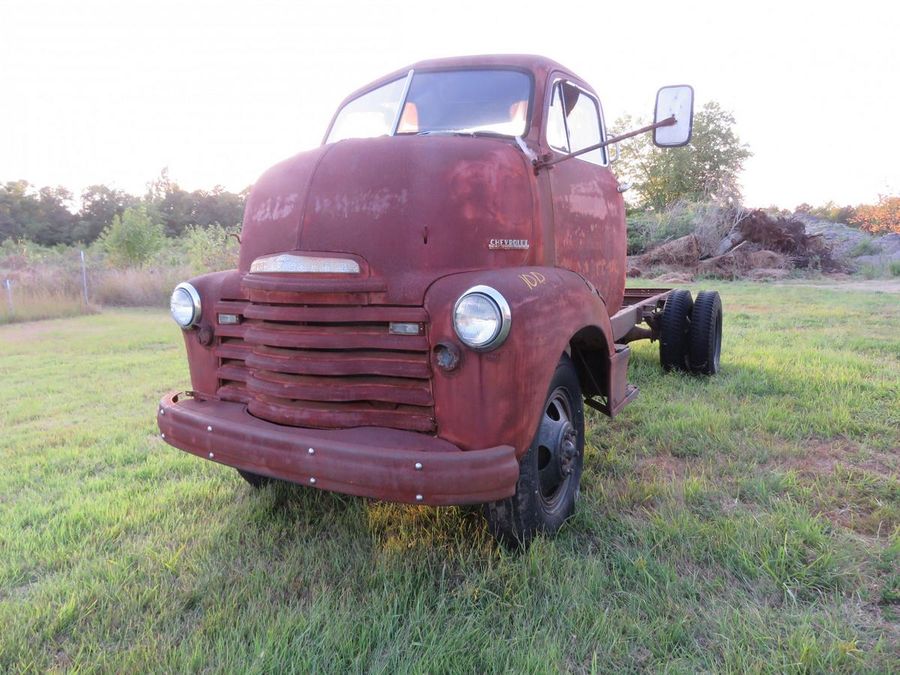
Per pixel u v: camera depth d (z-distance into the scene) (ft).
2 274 52.08
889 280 63.57
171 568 9.38
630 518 10.50
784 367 20.51
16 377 24.02
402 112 12.34
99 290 52.29
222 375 10.25
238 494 12.14
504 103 11.75
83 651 7.68
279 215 9.79
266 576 9.14
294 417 8.84
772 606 8.25
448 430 8.30
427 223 8.95
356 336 8.66
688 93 10.08
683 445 13.89
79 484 13.01
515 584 8.68
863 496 11.31
